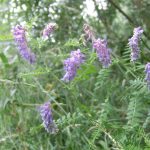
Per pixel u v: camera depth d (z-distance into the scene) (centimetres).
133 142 55
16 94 80
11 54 101
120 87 79
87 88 85
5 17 96
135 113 58
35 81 78
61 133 77
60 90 82
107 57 57
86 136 68
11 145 78
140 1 91
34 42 60
